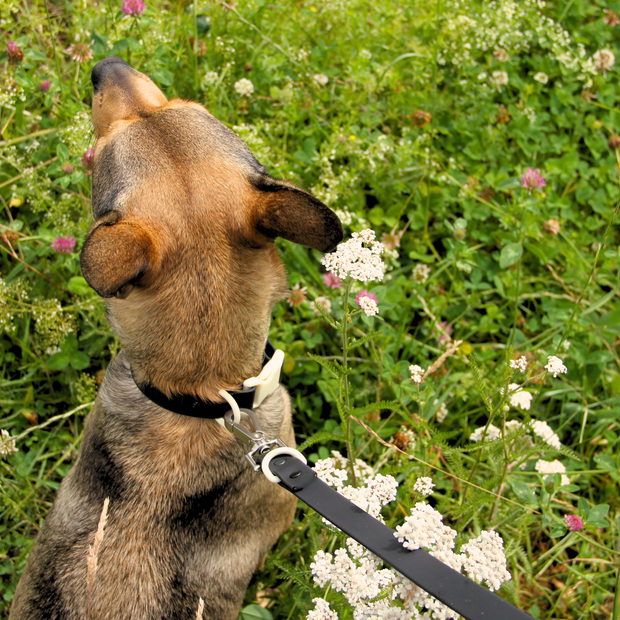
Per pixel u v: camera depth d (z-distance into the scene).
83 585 0.68
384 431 0.99
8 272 1.07
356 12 1.36
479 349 1.12
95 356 1.04
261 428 0.74
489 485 0.80
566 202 1.25
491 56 1.39
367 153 1.15
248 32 1.28
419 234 1.21
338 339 1.07
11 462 0.94
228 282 0.69
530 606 0.91
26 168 1.03
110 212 0.68
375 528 0.61
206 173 0.69
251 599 0.89
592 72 1.38
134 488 0.71
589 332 1.12
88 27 1.15
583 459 1.05
